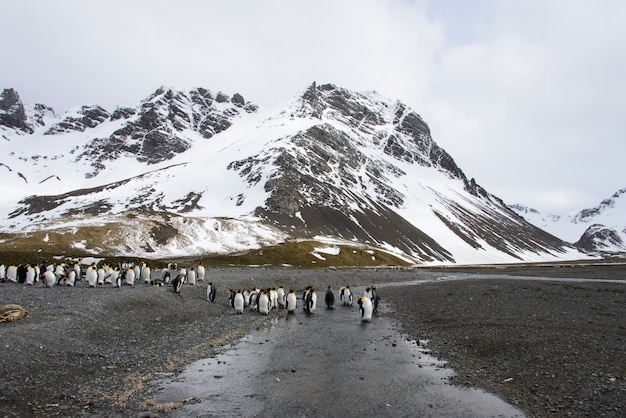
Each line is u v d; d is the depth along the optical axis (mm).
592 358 16250
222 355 18453
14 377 14125
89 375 15086
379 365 16859
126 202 152375
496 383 14258
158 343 20297
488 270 100375
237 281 44000
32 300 26234
